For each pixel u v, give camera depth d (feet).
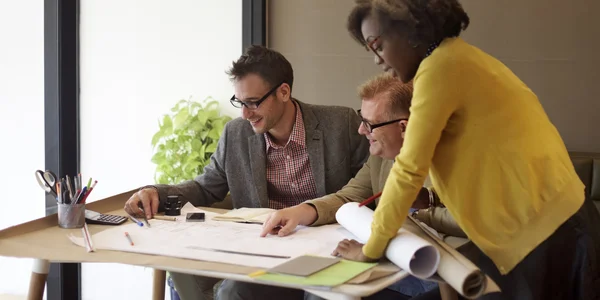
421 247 3.93
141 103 10.30
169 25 10.09
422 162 4.07
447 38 4.33
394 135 5.31
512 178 4.23
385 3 4.19
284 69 6.67
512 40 8.55
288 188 7.00
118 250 4.64
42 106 10.03
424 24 4.19
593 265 4.56
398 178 4.10
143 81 10.27
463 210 4.35
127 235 5.03
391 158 5.45
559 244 4.52
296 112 6.91
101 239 4.95
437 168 4.42
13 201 10.27
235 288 5.71
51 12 7.20
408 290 5.81
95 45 10.41
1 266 10.28
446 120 4.12
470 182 4.30
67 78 7.29
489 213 4.29
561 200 4.38
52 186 5.59
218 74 9.93
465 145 4.25
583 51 8.28
